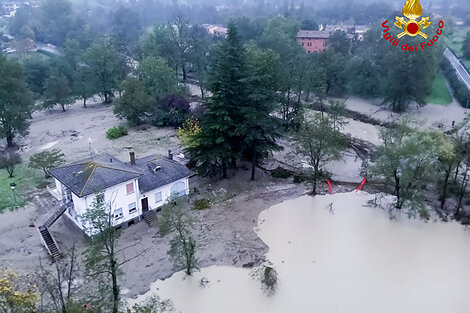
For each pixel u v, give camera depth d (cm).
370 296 3275
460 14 19150
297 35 12081
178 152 6034
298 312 3117
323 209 4519
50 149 6438
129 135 6981
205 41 12938
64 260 3606
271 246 3878
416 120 6369
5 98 6347
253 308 3148
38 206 4544
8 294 2611
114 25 17725
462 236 4019
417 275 3503
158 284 3384
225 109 4769
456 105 8225
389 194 4803
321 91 7719
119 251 3738
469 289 3350
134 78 7588
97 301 2877
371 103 8606
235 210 4484
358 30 14812
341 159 5750
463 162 4600
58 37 16588
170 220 3816
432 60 7794
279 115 7350
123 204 3997
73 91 9125
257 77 4762
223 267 3588
